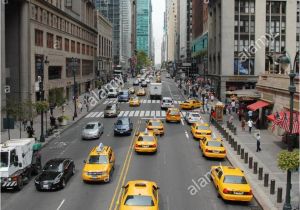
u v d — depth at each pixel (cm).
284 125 3359
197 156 3316
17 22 5559
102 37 13450
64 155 3312
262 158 3209
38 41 6106
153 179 2609
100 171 2489
